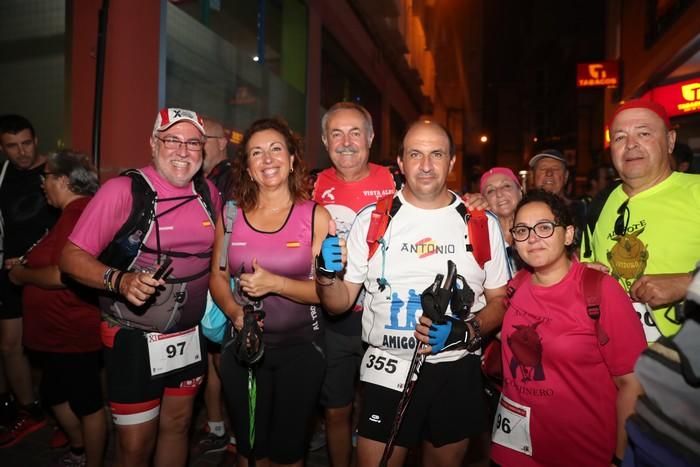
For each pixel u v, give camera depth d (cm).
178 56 551
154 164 269
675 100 1011
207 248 269
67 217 301
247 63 711
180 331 266
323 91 1058
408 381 223
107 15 449
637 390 189
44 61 489
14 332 382
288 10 876
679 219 235
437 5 2398
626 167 249
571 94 2344
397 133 1891
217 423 374
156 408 259
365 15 1228
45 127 491
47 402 315
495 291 253
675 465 109
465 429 244
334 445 321
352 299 253
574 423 204
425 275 238
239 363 259
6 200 403
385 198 251
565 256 215
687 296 110
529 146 3659
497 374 266
